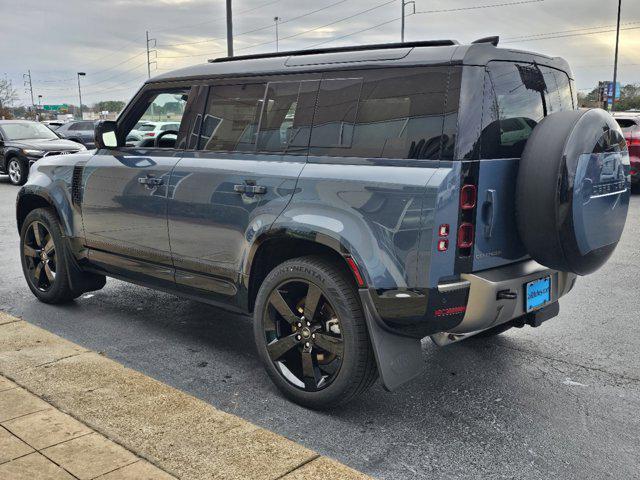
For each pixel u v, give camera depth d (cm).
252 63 419
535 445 333
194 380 414
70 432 310
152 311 563
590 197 338
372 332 337
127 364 440
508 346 484
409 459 317
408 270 321
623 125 1405
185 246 436
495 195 336
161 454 293
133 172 468
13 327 470
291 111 385
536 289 366
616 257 791
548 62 386
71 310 562
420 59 334
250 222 389
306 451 299
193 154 438
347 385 350
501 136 339
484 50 328
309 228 354
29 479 267
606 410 376
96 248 512
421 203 316
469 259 327
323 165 361
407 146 332
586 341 495
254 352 466
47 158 569
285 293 377
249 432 316
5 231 959
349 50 377
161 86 467
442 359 456
